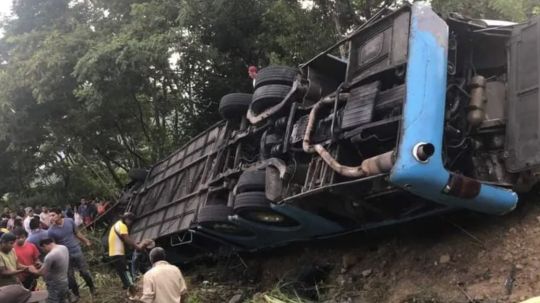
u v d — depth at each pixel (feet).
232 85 49.11
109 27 52.01
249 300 22.13
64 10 60.29
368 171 15.60
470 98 16.92
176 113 54.03
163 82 48.44
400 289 18.12
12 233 21.95
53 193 67.15
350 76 17.71
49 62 47.75
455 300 16.11
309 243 24.11
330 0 40.65
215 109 51.75
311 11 41.60
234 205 21.36
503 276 15.83
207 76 49.93
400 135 14.71
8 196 73.77
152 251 17.98
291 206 19.17
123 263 28.55
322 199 18.45
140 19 46.14
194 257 31.24
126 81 45.83
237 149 24.32
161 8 45.88
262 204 20.36
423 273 18.06
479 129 16.98
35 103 54.80
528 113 16.05
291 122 20.17
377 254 20.52
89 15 58.18
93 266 35.78
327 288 20.99
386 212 17.95
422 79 15.06
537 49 16.20
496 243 16.89
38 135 58.59
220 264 29.35
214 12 45.39
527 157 15.85
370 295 18.75
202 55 45.37
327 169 17.46
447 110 16.48
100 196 65.31
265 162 20.97
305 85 20.47
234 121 25.89
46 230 31.30
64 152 61.93
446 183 14.96
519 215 17.26
